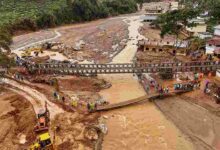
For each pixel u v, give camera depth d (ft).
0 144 147.02
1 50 247.91
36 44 366.84
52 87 220.64
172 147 161.48
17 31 441.27
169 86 228.02
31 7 563.48
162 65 250.98
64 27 511.81
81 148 150.10
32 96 199.52
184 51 301.84
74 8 564.30
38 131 154.30
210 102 204.74
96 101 205.77
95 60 300.40
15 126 163.12
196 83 226.38
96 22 568.41
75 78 243.19
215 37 316.19
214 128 178.29
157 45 317.22
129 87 236.63
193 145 163.12
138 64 252.42
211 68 243.19
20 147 145.38
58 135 157.99
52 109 183.73
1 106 181.98
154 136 171.83
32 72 242.17
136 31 455.63
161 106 205.57
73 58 305.73
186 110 198.90
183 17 312.71
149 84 235.81
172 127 181.27
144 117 191.93
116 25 518.78
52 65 252.01
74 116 180.04
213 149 158.81
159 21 402.31
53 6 565.94
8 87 213.46
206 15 406.41
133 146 162.30
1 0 593.01
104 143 163.32
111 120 187.01
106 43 376.48
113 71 245.04
